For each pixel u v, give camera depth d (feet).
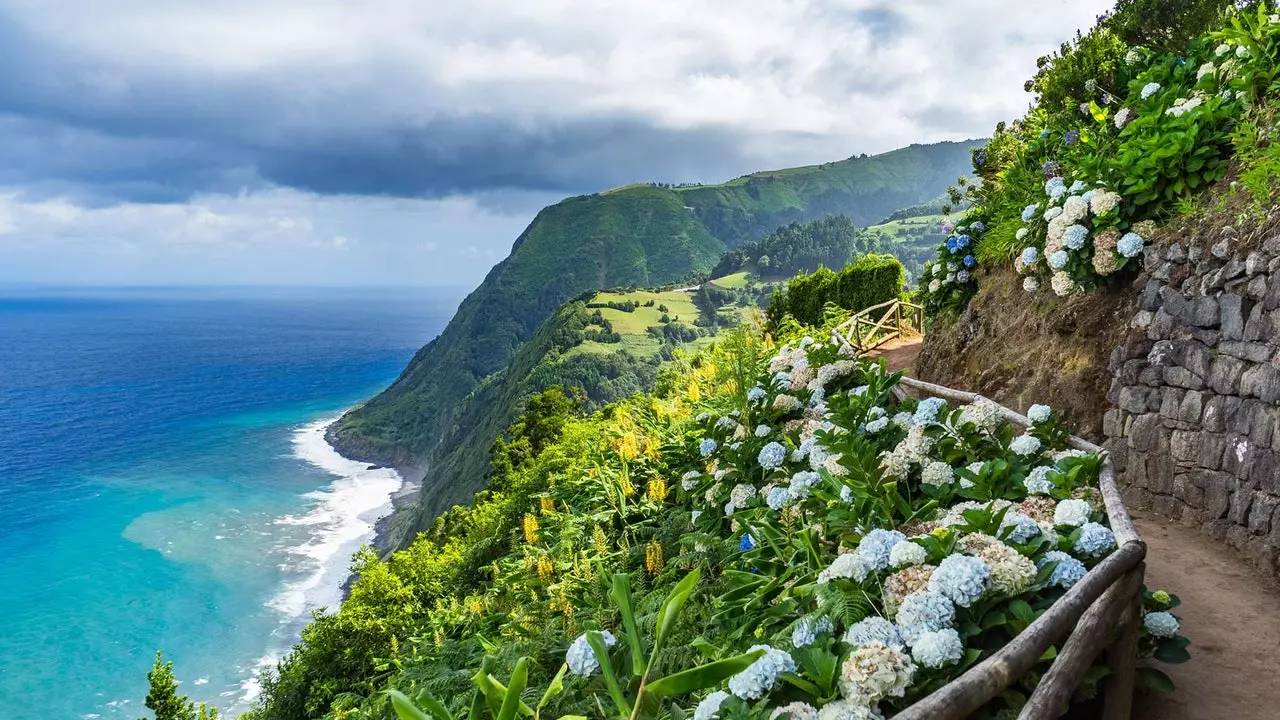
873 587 10.23
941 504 13.65
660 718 8.84
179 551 311.68
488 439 314.96
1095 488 12.79
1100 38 29.25
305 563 297.94
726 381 25.63
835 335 28.63
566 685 12.17
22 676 200.64
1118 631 9.20
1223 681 10.53
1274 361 14.20
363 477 470.80
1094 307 20.21
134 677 201.67
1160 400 17.22
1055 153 28.17
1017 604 8.99
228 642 222.48
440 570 73.41
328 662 72.13
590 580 21.07
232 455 524.11
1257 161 16.01
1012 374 22.76
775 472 17.87
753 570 15.12
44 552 310.45
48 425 637.30
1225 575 13.85
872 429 16.61
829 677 8.01
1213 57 21.34
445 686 19.21
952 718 6.34
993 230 27.96
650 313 495.82
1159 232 18.31
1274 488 13.98
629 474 27.84
